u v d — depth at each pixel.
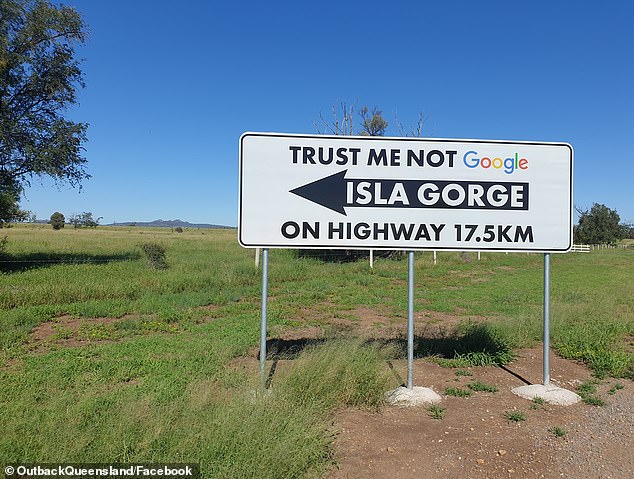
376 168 5.70
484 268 26.94
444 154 5.77
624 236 92.50
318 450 3.69
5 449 3.23
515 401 5.32
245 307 11.27
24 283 13.19
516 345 7.96
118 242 38.97
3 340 7.41
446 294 15.20
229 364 6.44
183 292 12.96
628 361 6.75
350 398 4.94
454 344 7.55
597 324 9.29
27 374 5.65
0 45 21.12
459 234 5.76
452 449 4.05
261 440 3.48
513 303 13.39
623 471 3.72
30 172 22.83
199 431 3.62
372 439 4.20
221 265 18.64
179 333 8.44
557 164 5.84
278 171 5.59
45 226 102.81
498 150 5.81
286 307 11.62
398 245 5.70
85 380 5.46
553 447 4.12
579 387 5.86
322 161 5.64
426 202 5.74
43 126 22.67
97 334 8.13
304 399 4.59
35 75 22.38
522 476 3.63
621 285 19.09
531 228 5.81
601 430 4.52
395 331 9.13
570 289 17.28
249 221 5.54
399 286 16.98
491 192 5.79
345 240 5.65
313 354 5.43
